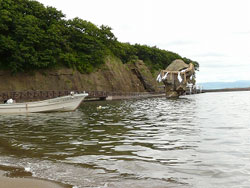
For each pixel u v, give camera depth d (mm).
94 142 9398
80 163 6844
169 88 53469
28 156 7684
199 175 5719
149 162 6766
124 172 6059
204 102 34750
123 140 9641
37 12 53188
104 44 72625
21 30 44531
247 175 5633
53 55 51000
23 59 43781
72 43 59781
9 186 5340
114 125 13820
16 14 47656
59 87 50750
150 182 5395
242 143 8594
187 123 13781
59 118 18375
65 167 6551
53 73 50438
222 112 19688
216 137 9703
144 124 13898
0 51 42344
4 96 37719
